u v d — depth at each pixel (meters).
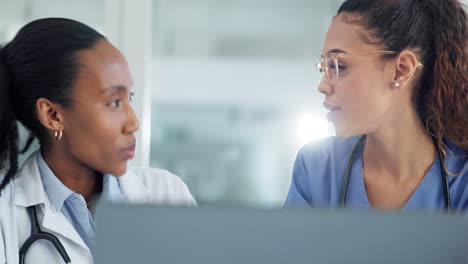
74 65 0.86
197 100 2.81
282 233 0.45
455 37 0.96
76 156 0.90
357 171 1.04
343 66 0.97
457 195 0.96
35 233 0.83
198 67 2.70
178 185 1.09
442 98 0.97
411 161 0.99
